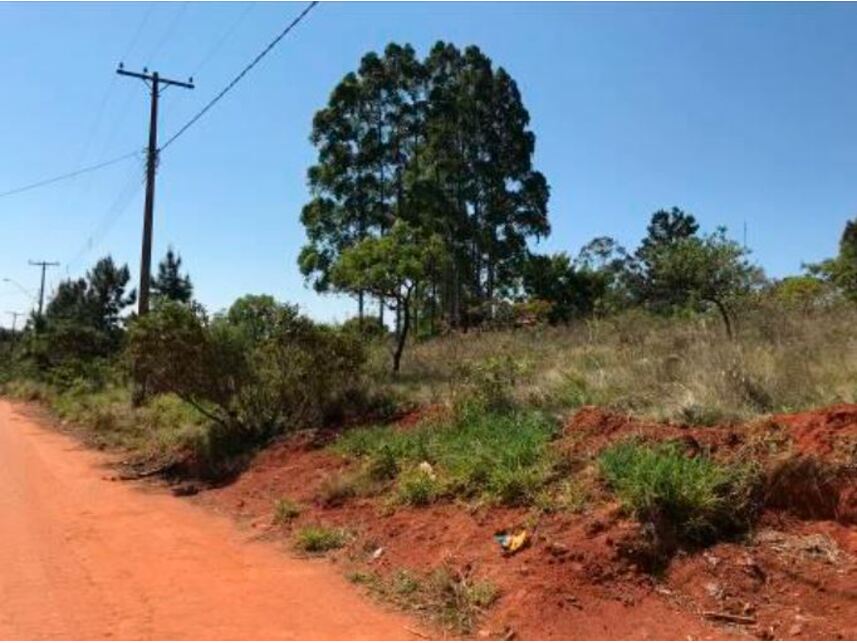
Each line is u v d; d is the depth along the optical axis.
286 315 14.69
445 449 9.88
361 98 42.31
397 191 42.44
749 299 16.22
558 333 21.11
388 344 20.66
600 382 11.20
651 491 6.93
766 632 5.74
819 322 14.00
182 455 15.04
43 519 10.22
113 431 20.47
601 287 40.88
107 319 60.16
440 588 6.89
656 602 6.20
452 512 8.38
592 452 8.21
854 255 21.67
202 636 5.99
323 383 14.29
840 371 9.80
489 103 43.91
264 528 9.73
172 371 14.41
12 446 18.69
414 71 42.69
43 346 47.56
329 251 41.94
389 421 12.96
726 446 7.62
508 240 44.56
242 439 14.45
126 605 6.75
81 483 13.16
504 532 7.48
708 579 6.36
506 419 10.20
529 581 6.50
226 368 14.52
